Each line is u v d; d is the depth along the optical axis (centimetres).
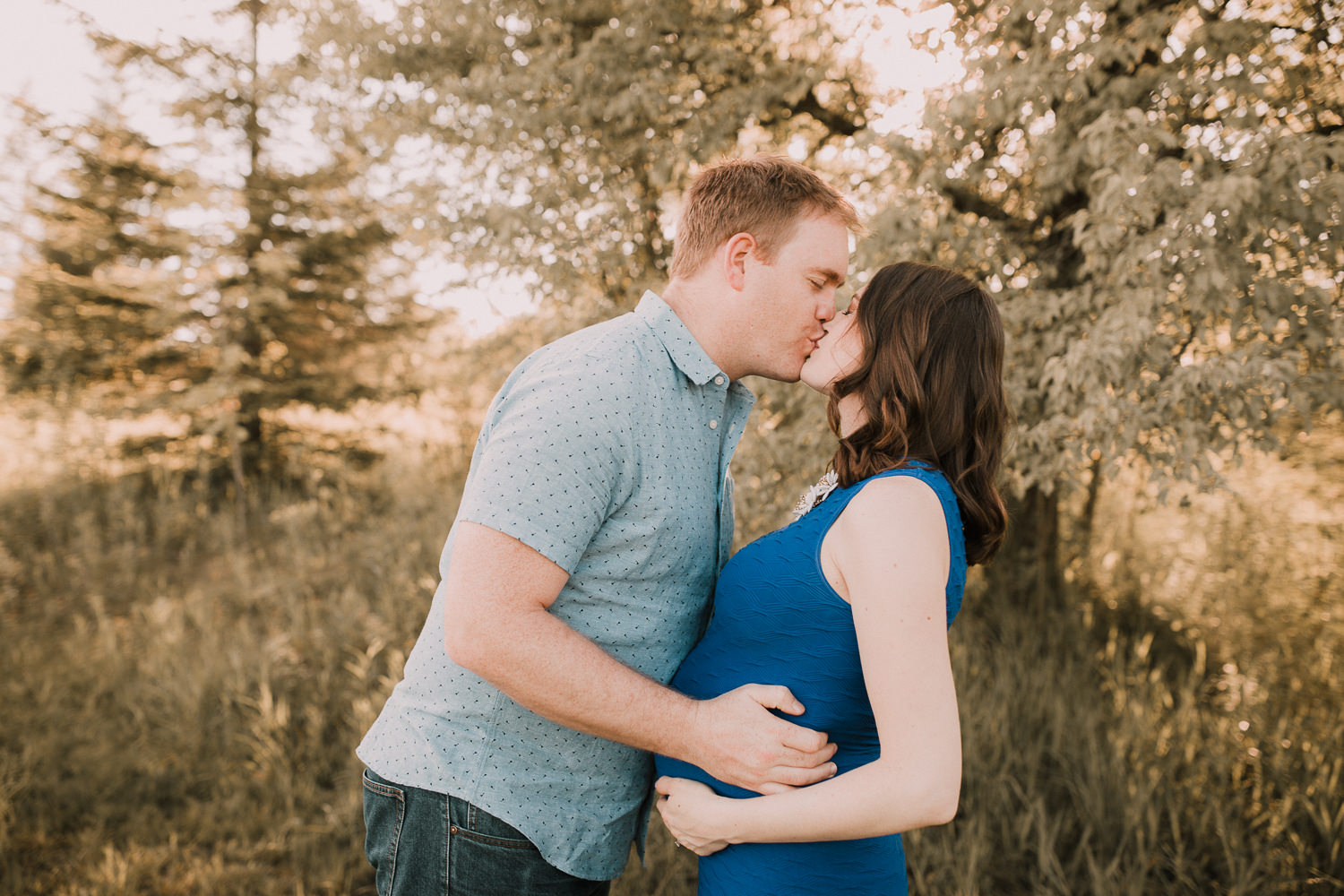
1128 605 439
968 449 114
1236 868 223
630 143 399
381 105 451
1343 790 247
